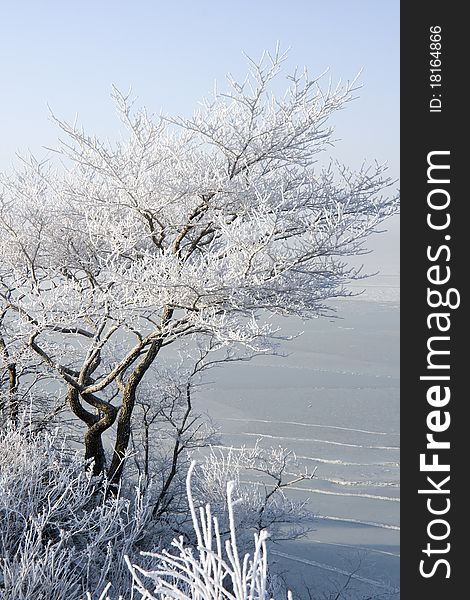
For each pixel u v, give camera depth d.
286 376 39.91
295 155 10.20
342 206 9.76
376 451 26.56
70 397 10.19
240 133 9.93
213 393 34.88
